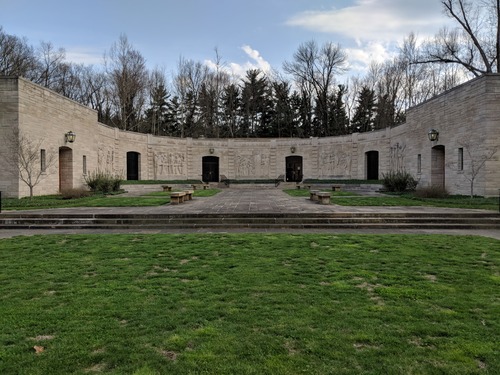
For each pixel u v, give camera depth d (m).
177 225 13.18
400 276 6.64
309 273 6.86
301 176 42.56
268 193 27.77
